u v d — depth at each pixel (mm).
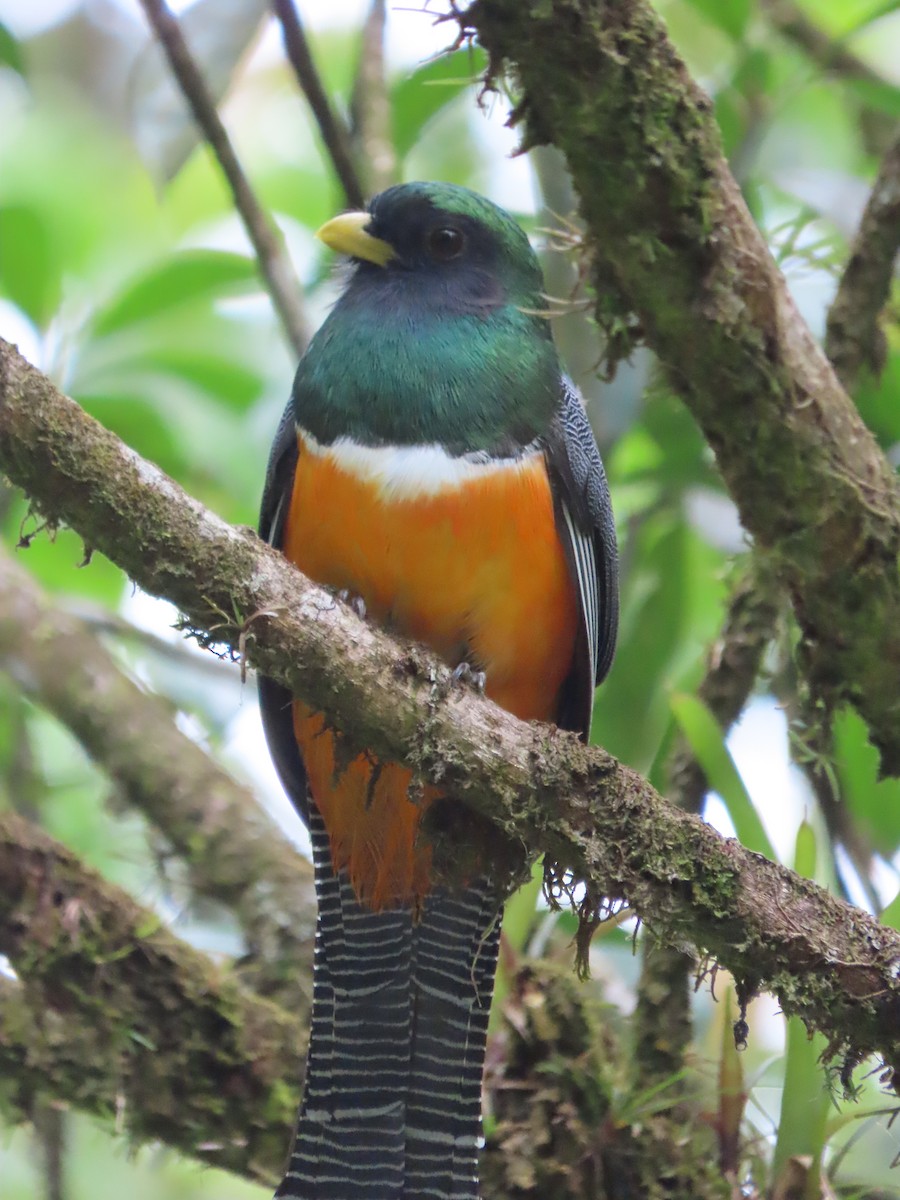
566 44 6840
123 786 10156
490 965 7918
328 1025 8055
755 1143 8102
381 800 7723
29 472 5875
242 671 6090
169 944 8531
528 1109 8094
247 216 9570
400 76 11008
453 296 7977
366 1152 7883
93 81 13859
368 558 7512
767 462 7594
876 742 8359
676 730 9273
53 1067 8188
